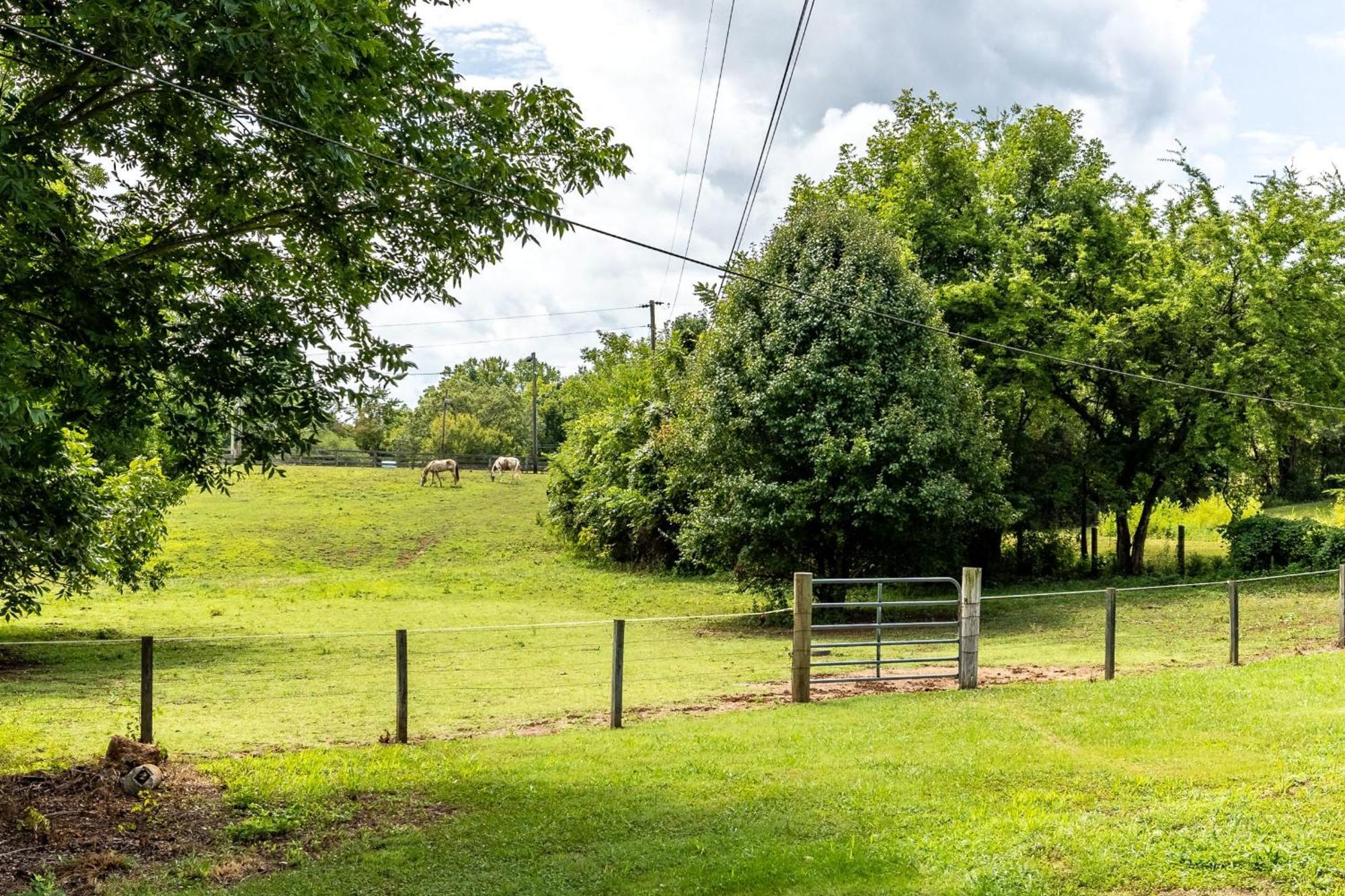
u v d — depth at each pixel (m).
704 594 32.22
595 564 41.59
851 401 22.92
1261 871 6.19
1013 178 32.66
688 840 7.28
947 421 22.98
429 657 18.69
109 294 8.16
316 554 43.28
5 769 9.36
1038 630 21.62
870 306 22.91
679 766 9.42
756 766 9.34
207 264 9.78
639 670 16.81
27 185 7.15
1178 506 45.38
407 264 10.84
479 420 108.75
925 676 13.90
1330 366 28.20
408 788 8.80
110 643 20.27
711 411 24.09
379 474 71.38
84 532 13.12
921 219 31.44
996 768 8.90
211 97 7.93
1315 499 52.03
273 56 7.73
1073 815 7.48
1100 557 36.56
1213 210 29.84
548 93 10.96
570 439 48.75
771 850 6.93
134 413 8.84
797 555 24.44
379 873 6.76
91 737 11.41
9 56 8.21
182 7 7.46
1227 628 20.48
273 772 9.22
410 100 10.08
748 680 15.59
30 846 7.16
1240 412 29.06
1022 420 33.16
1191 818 7.21
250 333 8.96
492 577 37.28
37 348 8.71
